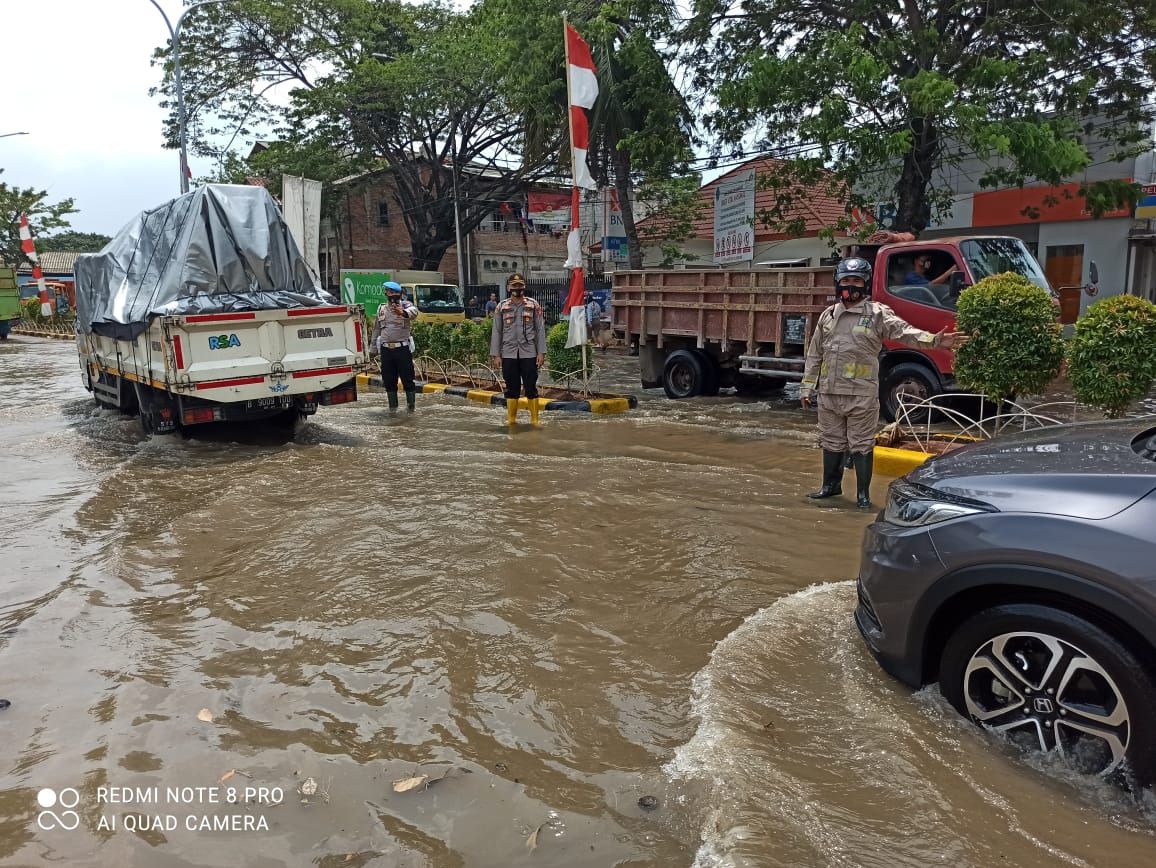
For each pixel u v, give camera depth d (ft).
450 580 15.48
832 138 42.11
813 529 18.54
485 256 132.87
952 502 9.93
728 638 12.78
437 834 8.32
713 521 19.15
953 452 11.60
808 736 9.93
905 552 10.15
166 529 19.31
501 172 108.68
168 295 29.53
